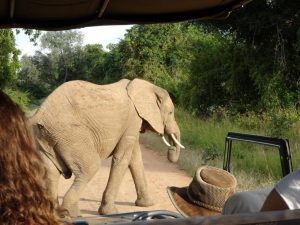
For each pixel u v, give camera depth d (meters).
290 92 19.73
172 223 1.60
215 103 24.22
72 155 7.20
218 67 24.30
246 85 22.12
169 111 8.30
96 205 8.70
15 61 29.42
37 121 7.09
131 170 8.60
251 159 12.19
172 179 11.64
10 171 1.65
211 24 21.47
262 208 2.37
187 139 17.92
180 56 43.84
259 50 20.59
